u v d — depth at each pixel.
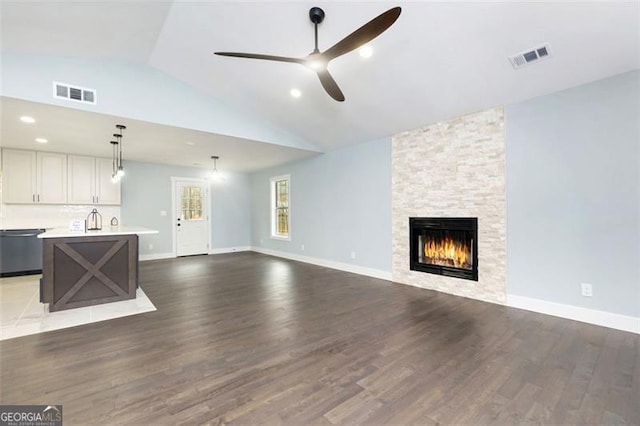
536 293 3.30
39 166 5.35
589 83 2.93
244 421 1.60
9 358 2.26
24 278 4.86
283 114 4.73
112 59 3.64
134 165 6.72
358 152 5.38
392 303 3.65
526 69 2.90
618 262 2.79
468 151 3.85
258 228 8.43
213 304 3.61
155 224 7.05
